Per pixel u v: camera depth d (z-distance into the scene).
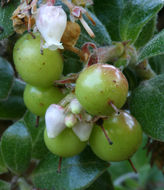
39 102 0.06
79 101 0.05
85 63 0.06
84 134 0.06
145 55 0.06
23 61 0.06
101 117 0.06
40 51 0.06
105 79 0.05
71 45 0.06
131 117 0.06
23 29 0.06
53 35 0.05
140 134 0.06
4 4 0.06
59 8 0.05
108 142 0.06
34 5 0.05
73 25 0.06
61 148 0.06
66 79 0.06
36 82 0.06
